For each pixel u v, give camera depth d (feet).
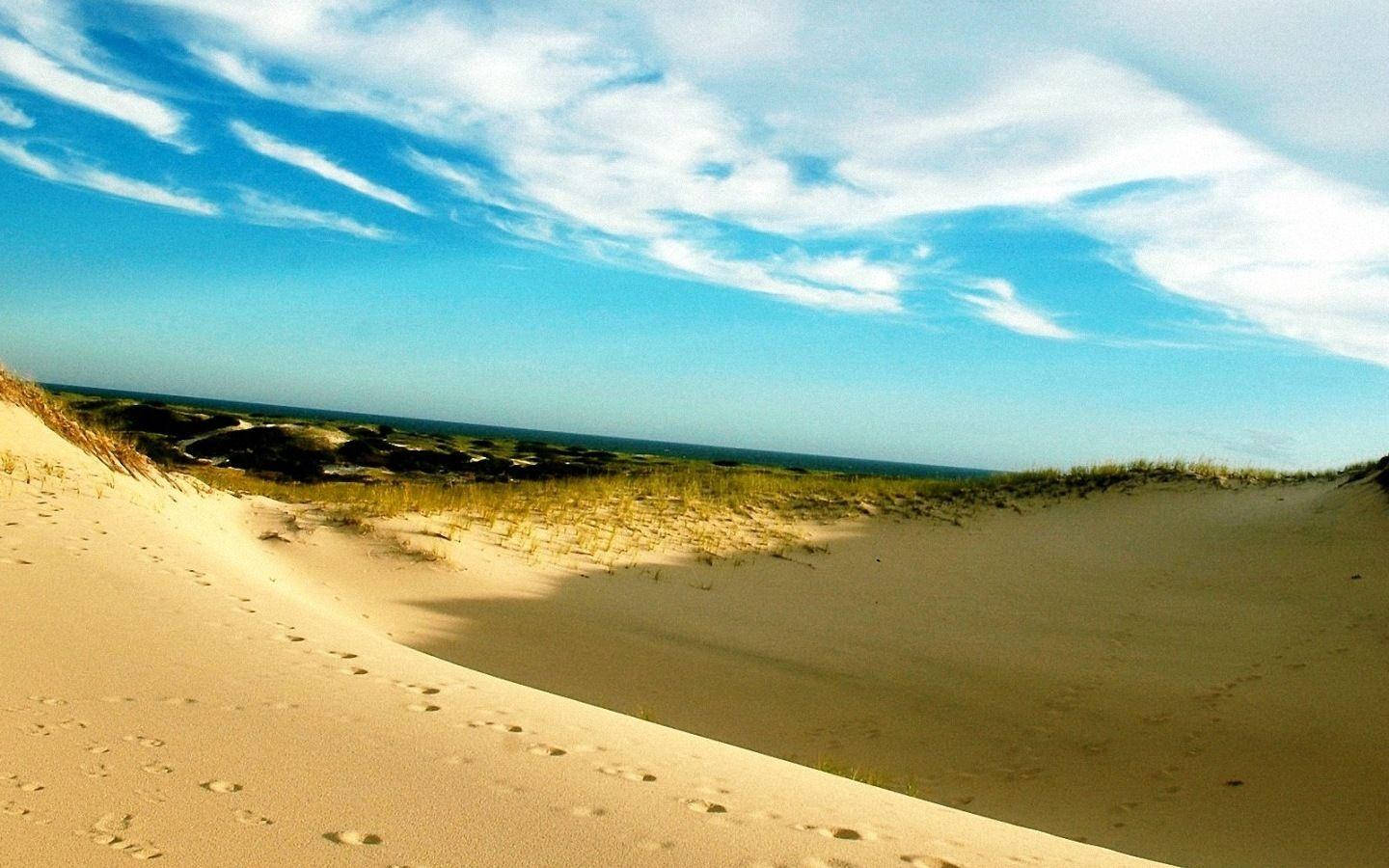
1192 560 50.65
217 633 19.04
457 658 26.86
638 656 30.09
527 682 25.81
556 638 30.58
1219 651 34.63
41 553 21.95
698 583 42.45
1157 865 14.10
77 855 8.91
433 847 10.09
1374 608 37.27
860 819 13.17
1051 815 21.13
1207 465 72.54
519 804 11.67
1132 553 53.72
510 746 14.29
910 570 49.39
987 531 59.67
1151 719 27.66
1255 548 50.80
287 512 41.09
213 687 15.34
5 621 16.81
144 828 9.72
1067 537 57.98
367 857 9.64
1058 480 72.18
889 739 25.73
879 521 61.16
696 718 25.39
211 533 33.47
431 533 40.81
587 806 11.89
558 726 16.20
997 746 25.66
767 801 13.33
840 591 43.88
